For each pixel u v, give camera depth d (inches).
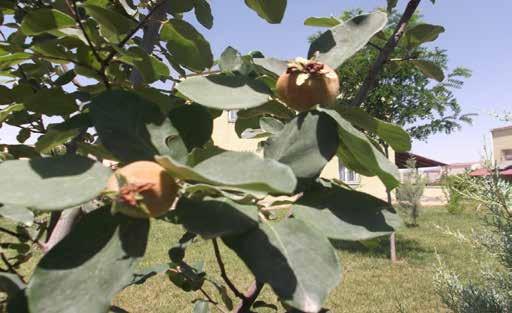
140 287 297.6
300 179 37.2
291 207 36.8
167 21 50.8
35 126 73.3
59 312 28.8
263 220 33.7
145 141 37.4
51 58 50.6
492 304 134.0
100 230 32.5
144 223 32.4
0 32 68.0
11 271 59.8
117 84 54.4
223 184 26.9
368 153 36.5
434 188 1231.5
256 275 29.9
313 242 31.8
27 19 44.7
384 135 44.6
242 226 30.8
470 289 143.5
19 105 57.7
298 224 33.0
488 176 136.4
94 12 46.9
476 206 147.5
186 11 66.5
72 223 59.1
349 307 266.1
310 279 29.6
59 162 31.9
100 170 31.9
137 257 30.8
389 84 379.6
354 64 308.7
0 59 48.2
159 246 430.3
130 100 38.8
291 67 44.1
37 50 49.4
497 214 134.0
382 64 57.7
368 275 348.5
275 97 51.2
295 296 28.7
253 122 67.7
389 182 37.2
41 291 29.7
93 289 29.8
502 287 139.7
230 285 52.2
